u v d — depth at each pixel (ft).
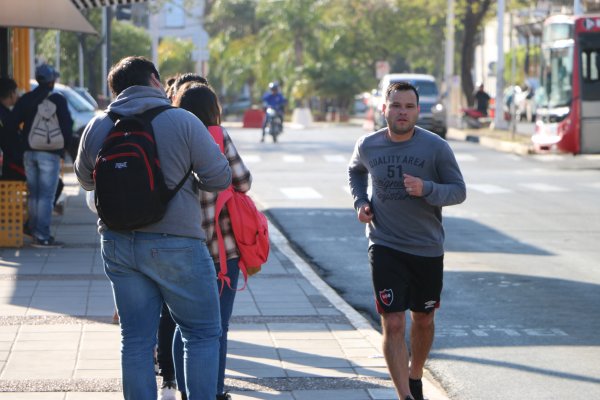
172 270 50.29
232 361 72.95
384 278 60.95
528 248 133.28
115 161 48.73
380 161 61.11
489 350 80.89
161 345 62.85
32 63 230.68
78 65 450.30
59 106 119.34
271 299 95.71
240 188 60.03
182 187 50.55
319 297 96.94
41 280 101.65
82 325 81.92
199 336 51.88
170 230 50.19
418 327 63.67
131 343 51.44
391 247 61.16
